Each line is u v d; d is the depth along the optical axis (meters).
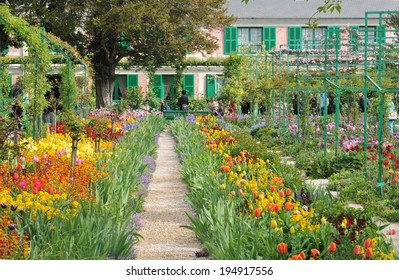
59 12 39.97
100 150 16.66
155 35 41.91
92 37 43.50
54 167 12.44
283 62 29.02
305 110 23.84
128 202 11.92
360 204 13.70
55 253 7.74
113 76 44.53
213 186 11.91
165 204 13.47
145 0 40.25
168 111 41.41
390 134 22.05
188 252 9.59
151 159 18.72
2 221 8.43
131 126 25.48
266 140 26.30
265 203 9.52
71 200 10.18
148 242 10.33
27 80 20.14
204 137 22.33
